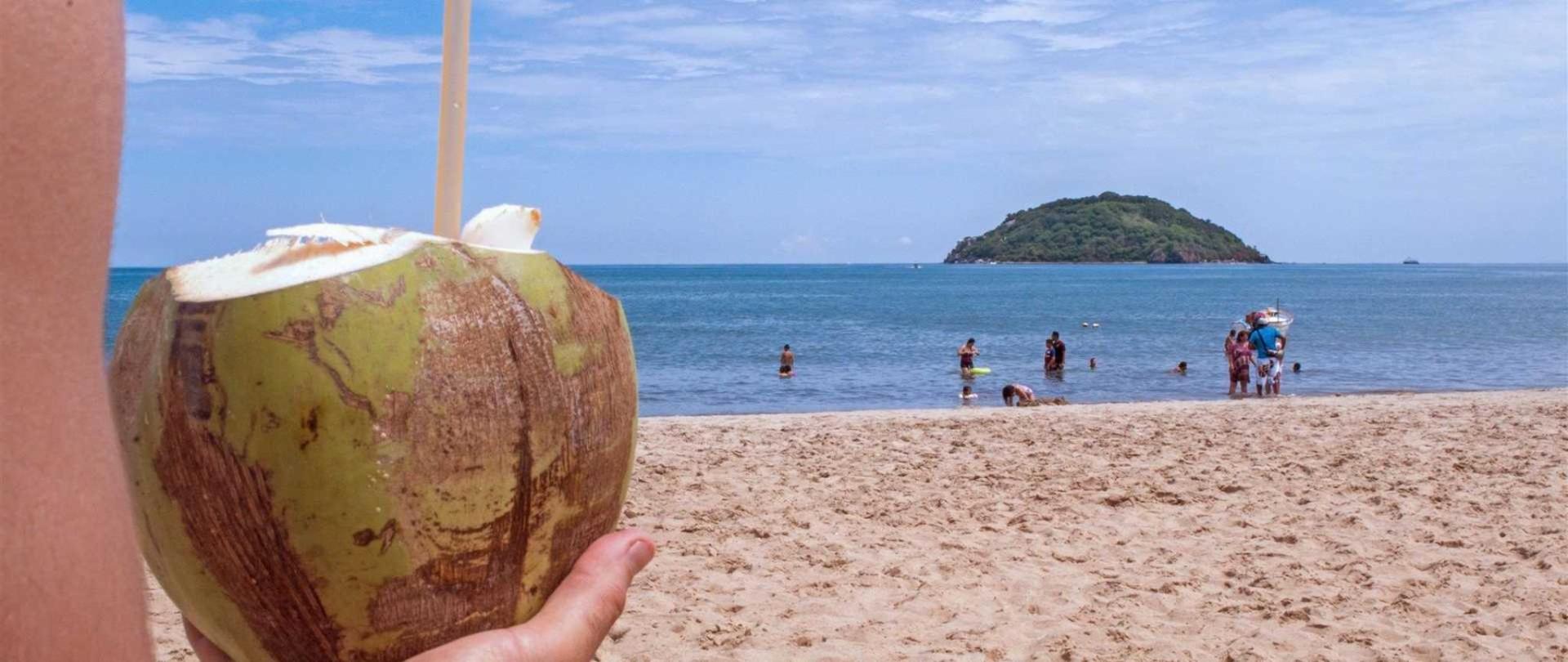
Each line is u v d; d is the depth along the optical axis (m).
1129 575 7.15
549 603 1.16
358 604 1.14
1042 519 8.54
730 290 138.50
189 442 1.10
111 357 1.19
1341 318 67.00
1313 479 9.91
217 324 1.09
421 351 1.12
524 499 1.19
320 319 1.09
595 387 1.26
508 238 1.29
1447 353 40.66
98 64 0.56
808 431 12.88
